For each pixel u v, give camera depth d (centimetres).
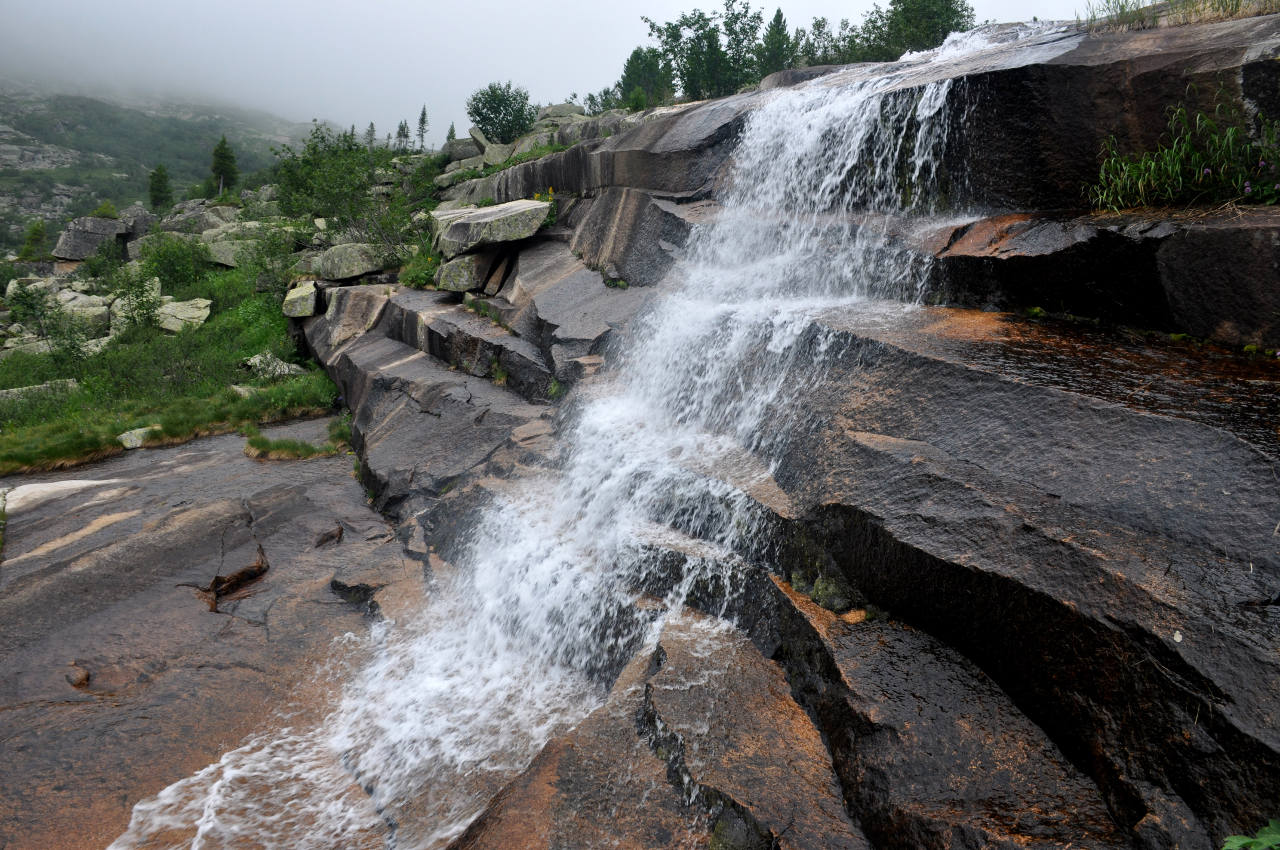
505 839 364
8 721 552
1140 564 340
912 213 845
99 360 2072
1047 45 781
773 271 905
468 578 723
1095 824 301
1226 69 585
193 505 906
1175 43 646
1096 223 617
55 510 985
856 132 897
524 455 848
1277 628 296
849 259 814
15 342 2727
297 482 1112
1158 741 300
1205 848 270
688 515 606
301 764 531
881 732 366
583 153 1423
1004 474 432
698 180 1135
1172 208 604
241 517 884
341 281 1836
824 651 427
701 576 540
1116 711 317
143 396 1730
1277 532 326
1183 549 340
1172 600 319
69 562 758
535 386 1015
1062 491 400
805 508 510
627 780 402
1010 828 306
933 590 409
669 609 546
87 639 658
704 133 1137
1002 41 1055
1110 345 555
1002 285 670
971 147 769
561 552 653
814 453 554
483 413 1001
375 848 451
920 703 376
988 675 384
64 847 450
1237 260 518
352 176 1944
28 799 482
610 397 870
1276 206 543
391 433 1095
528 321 1143
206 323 2402
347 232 2056
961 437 476
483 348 1136
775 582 498
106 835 461
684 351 820
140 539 805
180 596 734
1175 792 289
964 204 789
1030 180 727
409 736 542
